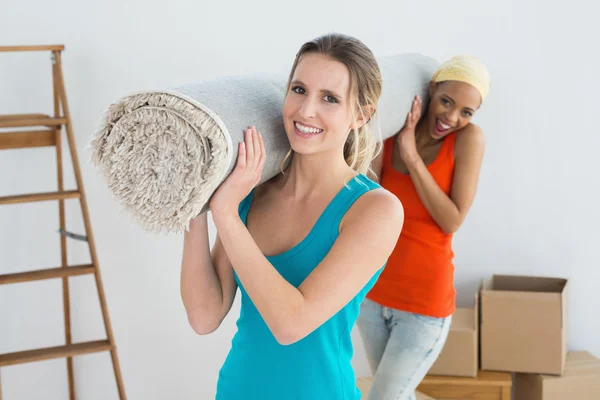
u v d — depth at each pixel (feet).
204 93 4.63
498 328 10.47
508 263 11.55
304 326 4.70
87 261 10.65
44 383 10.84
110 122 4.54
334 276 4.76
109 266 10.70
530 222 11.45
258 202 5.53
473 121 11.25
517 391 10.98
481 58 11.09
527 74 11.12
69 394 10.87
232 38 10.52
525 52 11.08
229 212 4.67
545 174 11.34
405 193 8.38
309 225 5.16
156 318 10.96
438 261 8.16
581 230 11.44
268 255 5.31
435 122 8.36
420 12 10.95
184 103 4.34
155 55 10.32
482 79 8.11
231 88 4.92
